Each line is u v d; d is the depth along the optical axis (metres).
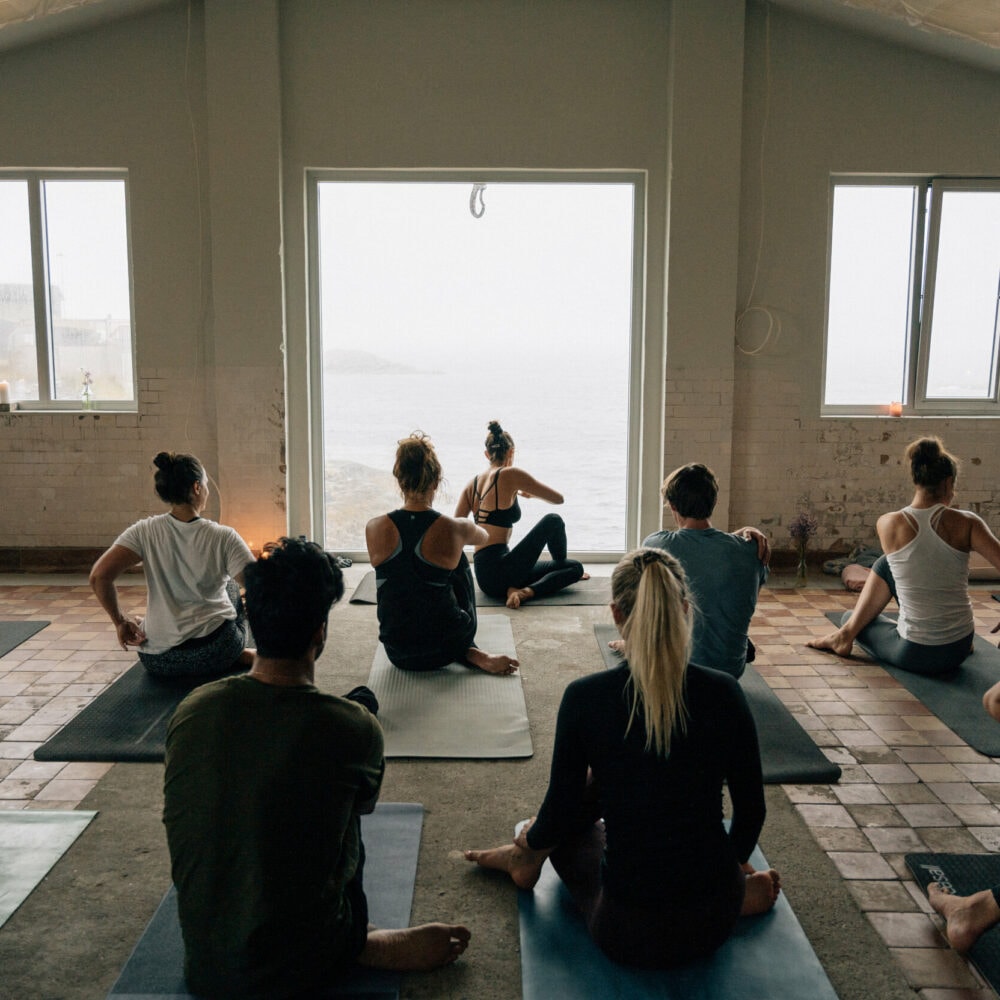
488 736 3.33
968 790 2.98
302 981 1.82
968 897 2.23
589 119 5.73
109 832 2.69
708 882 1.92
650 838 1.91
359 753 1.84
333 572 1.88
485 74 5.69
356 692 2.21
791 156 5.76
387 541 3.83
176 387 5.91
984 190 5.86
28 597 5.32
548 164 5.76
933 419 5.94
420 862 2.55
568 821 2.07
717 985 2.01
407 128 5.71
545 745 3.29
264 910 1.74
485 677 3.91
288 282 5.85
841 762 3.18
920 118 5.74
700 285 5.74
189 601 3.76
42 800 2.87
